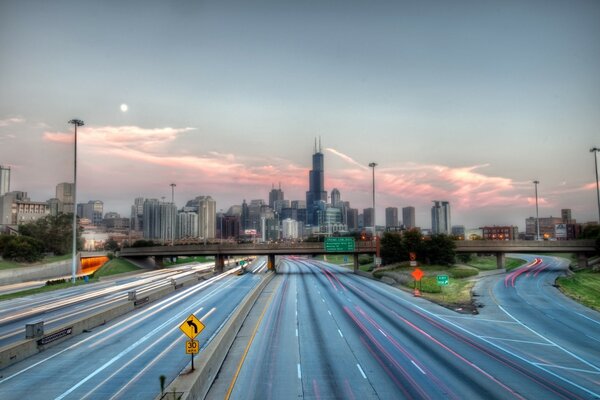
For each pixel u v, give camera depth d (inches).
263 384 991.6
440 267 3799.2
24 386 965.2
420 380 1013.8
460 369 1106.7
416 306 2171.5
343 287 3063.5
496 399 898.1
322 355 1234.0
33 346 1228.5
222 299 2433.6
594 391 957.2
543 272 3828.7
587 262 3971.5
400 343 1379.2
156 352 1240.8
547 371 1104.2
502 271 3927.2
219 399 903.1
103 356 1203.2
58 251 5713.6
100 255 5393.7
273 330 1577.3
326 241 4315.9
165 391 814.5
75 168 3506.4
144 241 6688.0
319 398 902.4
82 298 2596.0
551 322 1776.6
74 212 3496.6
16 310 2122.3
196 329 940.6
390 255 4158.5
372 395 917.2
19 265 4131.4
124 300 2454.5
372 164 4367.6
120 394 909.8
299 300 2390.5
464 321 1780.3
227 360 1188.5
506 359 1212.5
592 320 1823.3
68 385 968.9
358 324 1692.9
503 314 1951.3
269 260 4598.9
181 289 3011.8
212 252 4714.6
